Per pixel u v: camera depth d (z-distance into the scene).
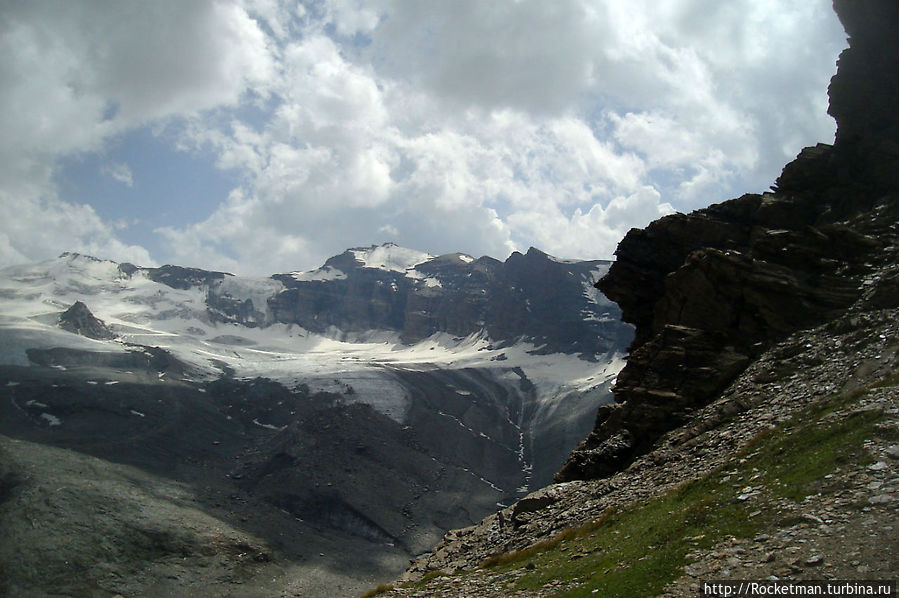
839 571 18.05
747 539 22.02
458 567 39.41
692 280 53.00
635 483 38.59
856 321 42.09
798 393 38.16
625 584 22.19
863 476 22.77
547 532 37.81
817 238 50.12
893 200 51.41
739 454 32.09
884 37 59.22
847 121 58.72
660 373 48.88
